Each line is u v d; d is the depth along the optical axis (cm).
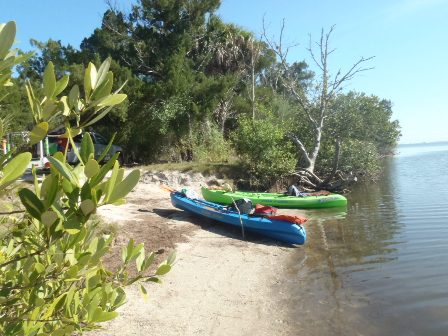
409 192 2069
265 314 659
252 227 1108
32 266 206
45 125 142
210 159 2166
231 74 2572
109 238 221
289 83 2508
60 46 2430
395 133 3984
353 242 1112
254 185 1947
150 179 1875
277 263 926
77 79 1744
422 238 1123
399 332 600
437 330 602
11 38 139
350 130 2402
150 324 589
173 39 2517
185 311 645
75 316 191
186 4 2558
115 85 2017
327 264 919
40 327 192
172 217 1250
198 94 2180
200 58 2684
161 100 2145
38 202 143
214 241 1062
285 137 2325
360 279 818
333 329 611
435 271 846
